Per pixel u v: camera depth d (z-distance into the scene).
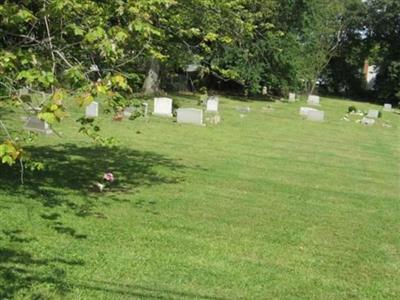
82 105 5.17
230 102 38.50
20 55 6.18
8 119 17.45
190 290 6.21
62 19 6.93
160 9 8.57
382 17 67.00
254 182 12.91
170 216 9.19
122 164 13.17
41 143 14.59
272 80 43.62
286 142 20.92
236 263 7.26
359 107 50.66
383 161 18.86
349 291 6.71
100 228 8.10
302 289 6.62
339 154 19.44
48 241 7.29
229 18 11.64
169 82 41.00
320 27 48.84
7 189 9.62
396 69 63.69
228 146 18.20
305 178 14.21
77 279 6.14
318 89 70.81
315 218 10.13
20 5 6.85
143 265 6.81
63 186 10.32
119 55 7.54
